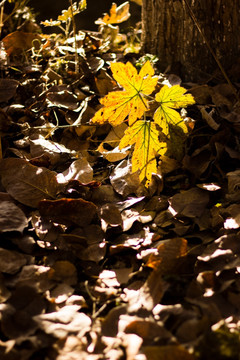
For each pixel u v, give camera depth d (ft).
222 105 3.68
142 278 2.97
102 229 3.14
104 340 2.64
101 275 2.96
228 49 3.93
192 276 2.94
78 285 2.95
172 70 4.14
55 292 2.86
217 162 3.49
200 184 3.33
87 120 3.69
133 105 3.18
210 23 3.93
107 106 3.15
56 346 2.61
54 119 3.78
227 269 2.90
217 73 3.97
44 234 3.11
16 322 2.68
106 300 2.87
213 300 2.78
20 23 4.92
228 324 2.68
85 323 2.71
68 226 3.16
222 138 3.52
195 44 4.00
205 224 3.19
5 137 3.64
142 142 3.20
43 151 3.52
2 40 4.26
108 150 3.66
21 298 2.78
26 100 3.92
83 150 3.62
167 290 2.88
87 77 3.94
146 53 4.32
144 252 3.01
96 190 3.34
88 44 4.21
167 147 3.24
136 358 2.54
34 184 3.27
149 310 2.74
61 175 3.35
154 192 3.37
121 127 3.66
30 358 2.60
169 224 3.21
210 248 3.01
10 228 3.05
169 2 4.04
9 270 2.92
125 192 3.34
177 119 3.24
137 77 3.10
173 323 2.69
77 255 3.04
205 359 2.52
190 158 3.50
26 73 4.05
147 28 4.25
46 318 2.71
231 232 3.12
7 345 2.59
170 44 4.14
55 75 3.99
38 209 3.21
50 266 3.01
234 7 3.84
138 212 3.28
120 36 4.70
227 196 3.31
